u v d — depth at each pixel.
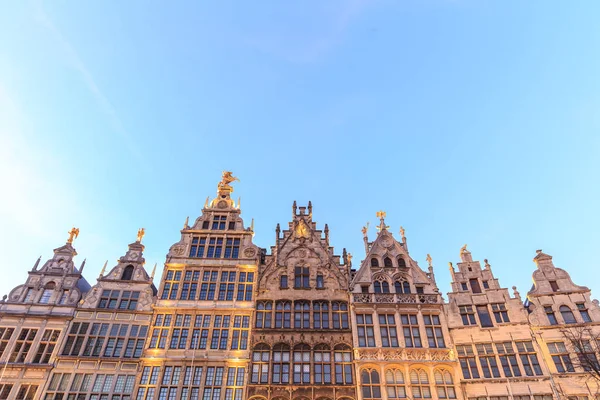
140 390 30.95
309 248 39.72
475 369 32.25
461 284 36.88
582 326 32.72
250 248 39.81
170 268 38.06
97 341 33.28
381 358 32.47
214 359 32.56
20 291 35.34
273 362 32.59
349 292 36.59
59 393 30.48
